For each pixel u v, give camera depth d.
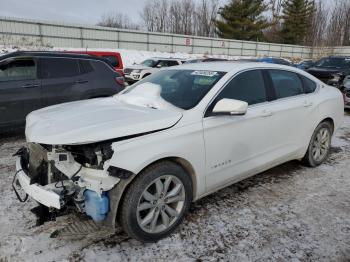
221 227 3.09
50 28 29.75
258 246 2.82
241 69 3.61
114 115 2.89
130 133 2.59
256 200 3.64
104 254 2.67
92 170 2.56
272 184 4.08
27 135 2.87
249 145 3.51
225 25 50.34
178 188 2.90
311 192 3.88
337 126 4.96
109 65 7.04
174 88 3.52
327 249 2.80
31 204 3.43
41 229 2.99
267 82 3.86
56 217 3.00
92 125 2.64
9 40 27.91
